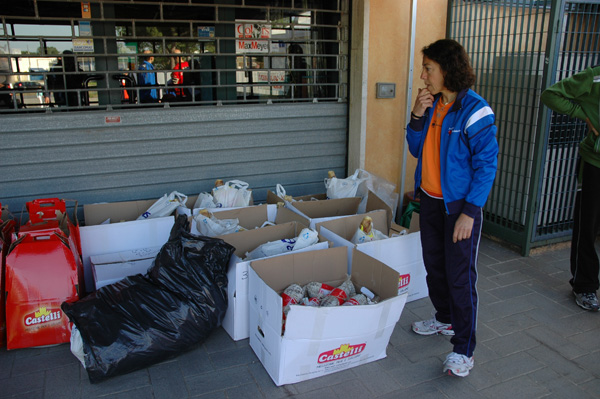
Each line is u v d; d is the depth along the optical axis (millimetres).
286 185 4426
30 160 3531
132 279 2707
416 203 4180
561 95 3135
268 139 4234
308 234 2918
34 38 3445
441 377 2533
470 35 4387
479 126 2256
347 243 2949
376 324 2455
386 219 3572
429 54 2332
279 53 4176
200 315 2549
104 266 3051
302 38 4234
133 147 3789
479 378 2533
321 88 4430
